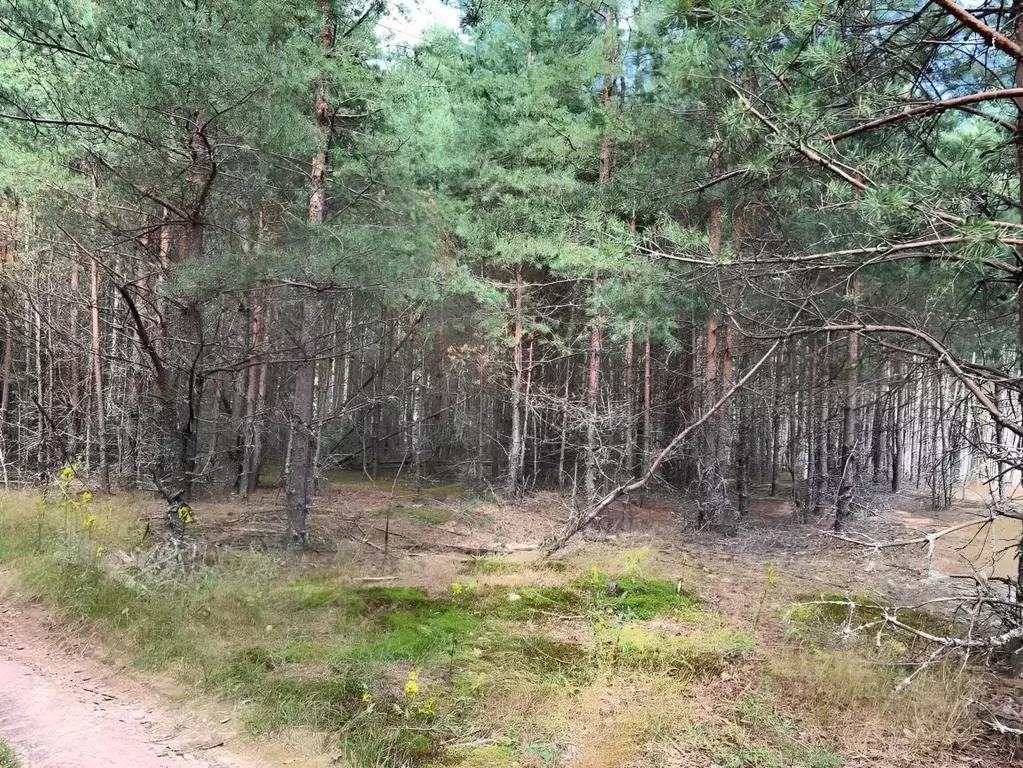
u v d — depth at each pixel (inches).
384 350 538.9
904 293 256.2
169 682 160.6
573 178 426.0
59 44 233.6
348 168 320.2
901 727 150.2
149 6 223.3
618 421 440.8
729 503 429.4
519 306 501.4
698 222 331.0
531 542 390.6
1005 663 188.1
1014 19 153.6
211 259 238.2
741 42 156.9
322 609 223.1
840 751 139.6
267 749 130.8
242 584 237.9
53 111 243.8
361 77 305.9
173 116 221.3
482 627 213.5
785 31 148.1
